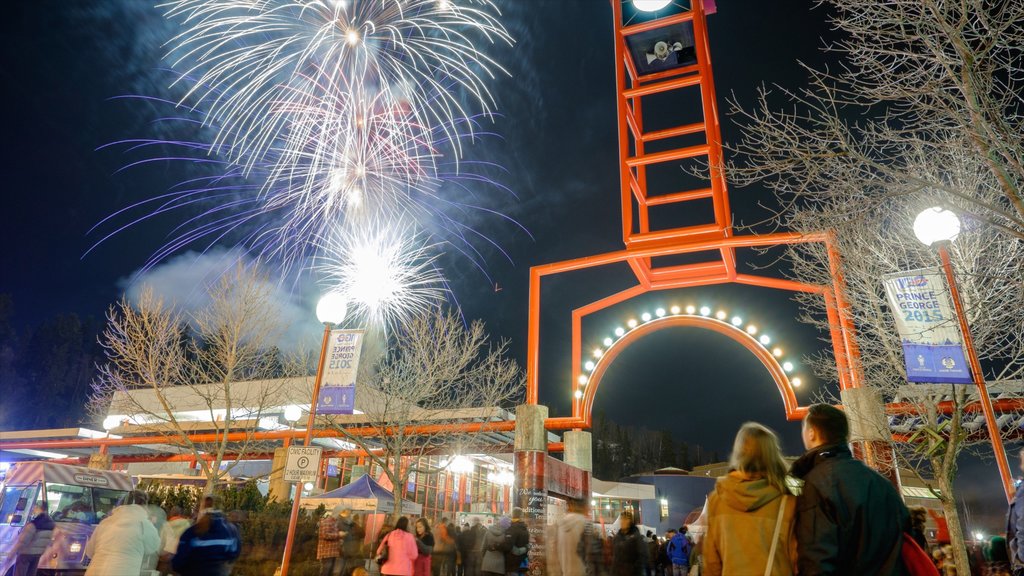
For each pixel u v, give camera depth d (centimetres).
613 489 4844
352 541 1582
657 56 2431
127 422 3291
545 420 2328
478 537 1767
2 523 1585
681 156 2269
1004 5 875
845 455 330
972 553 1427
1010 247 1309
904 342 900
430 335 2961
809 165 1002
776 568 321
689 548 2014
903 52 970
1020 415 1777
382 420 2800
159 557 1034
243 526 1681
